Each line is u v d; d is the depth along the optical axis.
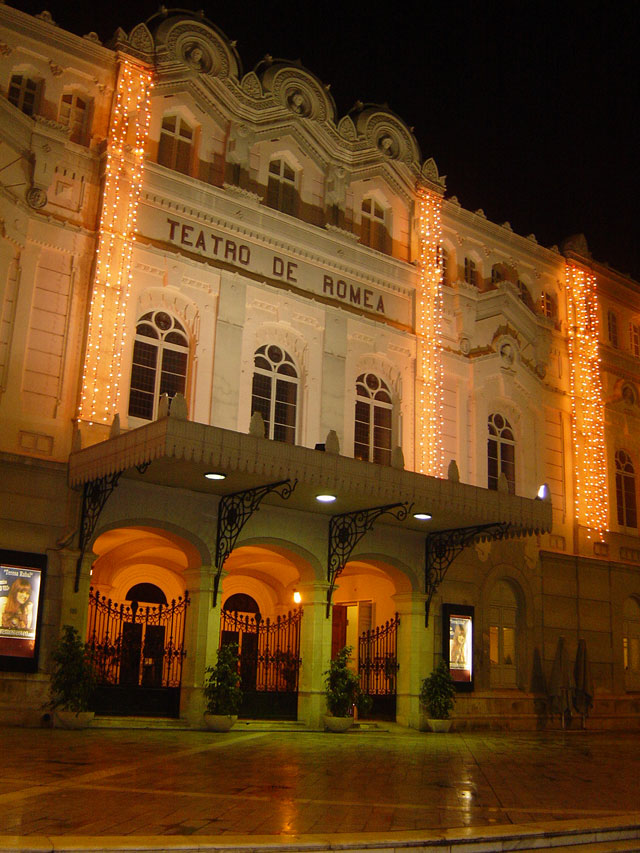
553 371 29.72
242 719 21.03
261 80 24.58
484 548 25.61
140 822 8.51
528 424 28.27
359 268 25.06
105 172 20.86
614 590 28.83
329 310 24.09
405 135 27.25
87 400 19.58
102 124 21.44
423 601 23.56
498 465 27.30
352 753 15.86
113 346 20.22
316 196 24.94
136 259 21.11
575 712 26.34
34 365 19.36
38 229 19.91
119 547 23.92
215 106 23.33
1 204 19.17
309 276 24.08
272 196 24.30
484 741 20.25
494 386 27.55
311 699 21.06
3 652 17.53
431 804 10.56
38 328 19.58
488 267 28.70
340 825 8.98
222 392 21.73
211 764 13.16
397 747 17.62
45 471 18.84
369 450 24.42
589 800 11.54
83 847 7.42
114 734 16.77
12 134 19.75
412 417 25.31
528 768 14.87
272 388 23.02
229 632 26.11
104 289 20.31
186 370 21.70
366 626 26.83
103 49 21.62
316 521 22.08
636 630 29.58
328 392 23.64
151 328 21.39
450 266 27.75
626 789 12.75
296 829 8.64
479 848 8.75
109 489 18.31
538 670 26.03
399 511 20.52
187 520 20.03
